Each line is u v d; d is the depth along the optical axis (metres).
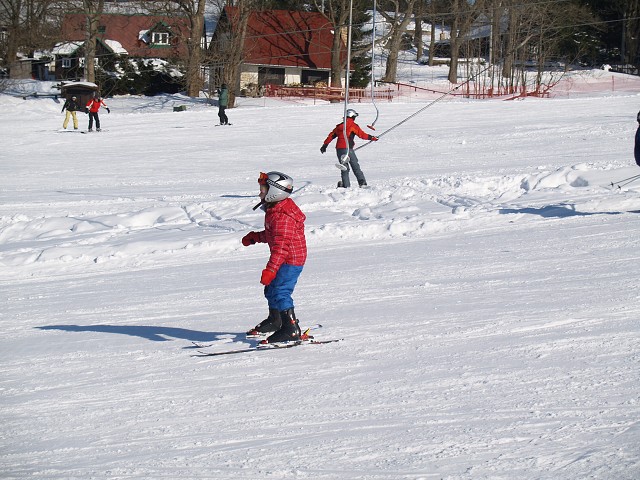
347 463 4.18
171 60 59.03
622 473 3.74
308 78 66.25
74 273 12.16
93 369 6.64
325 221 14.78
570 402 4.85
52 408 5.59
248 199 17.84
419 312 7.83
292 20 65.44
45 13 61.03
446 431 4.54
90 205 18.86
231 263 11.96
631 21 71.69
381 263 10.82
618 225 12.16
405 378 5.68
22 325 8.73
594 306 7.47
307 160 26.33
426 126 34.88
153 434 4.93
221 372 6.27
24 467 4.45
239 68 62.31
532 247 11.07
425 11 78.69
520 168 20.70
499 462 4.02
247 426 4.95
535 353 6.04
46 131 37.34
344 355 6.49
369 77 64.69
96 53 66.62
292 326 6.86
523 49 62.66
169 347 7.27
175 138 33.84
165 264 12.30
